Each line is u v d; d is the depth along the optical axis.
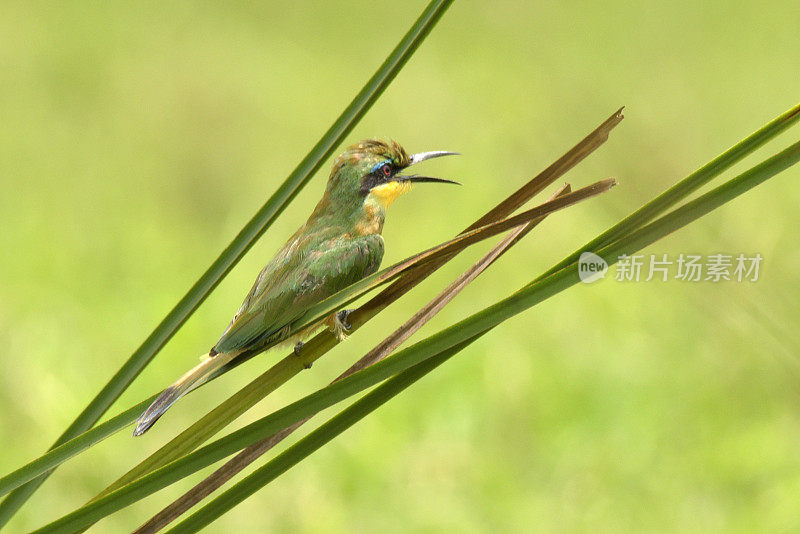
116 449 11.09
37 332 12.52
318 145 4.91
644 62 19.72
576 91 17.97
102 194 16.78
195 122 18.31
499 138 16.61
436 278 14.48
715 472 10.69
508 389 11.92
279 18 22.12
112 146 17.86
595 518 10.30
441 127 17.47
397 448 11.14
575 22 21.36
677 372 11.85
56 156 17.66
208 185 17.09
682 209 4.36
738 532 10.01
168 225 16.17
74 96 19.03
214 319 13.27
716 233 9.04
